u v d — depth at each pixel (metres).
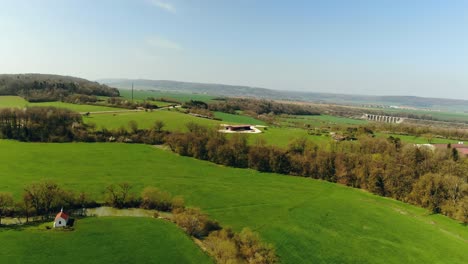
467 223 86.25
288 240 68.88
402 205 96.88
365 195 102.81
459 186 93.56
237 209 82.50
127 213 75.62
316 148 126.38
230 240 63.50
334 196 98.31
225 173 111.88
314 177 116.50
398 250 69.31
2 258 52.50
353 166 114.00
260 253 60.09
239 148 122.75
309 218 80.44
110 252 57.19
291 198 93.44
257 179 108.69
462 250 71.19
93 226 66.25
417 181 101.19
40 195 70.69
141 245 60.25
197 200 85.94
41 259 53.34
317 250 66.56
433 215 90.88
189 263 56.12
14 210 68.62
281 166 118.38
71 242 59.34
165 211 77.88
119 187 86.00
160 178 98.19
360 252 67.31
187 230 67.44
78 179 90.50
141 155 121.50
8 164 98.50
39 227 63.94
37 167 98.12
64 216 65.81
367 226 79.19
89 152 119.00
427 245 72.19
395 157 115.94
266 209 83.88
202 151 126.12
